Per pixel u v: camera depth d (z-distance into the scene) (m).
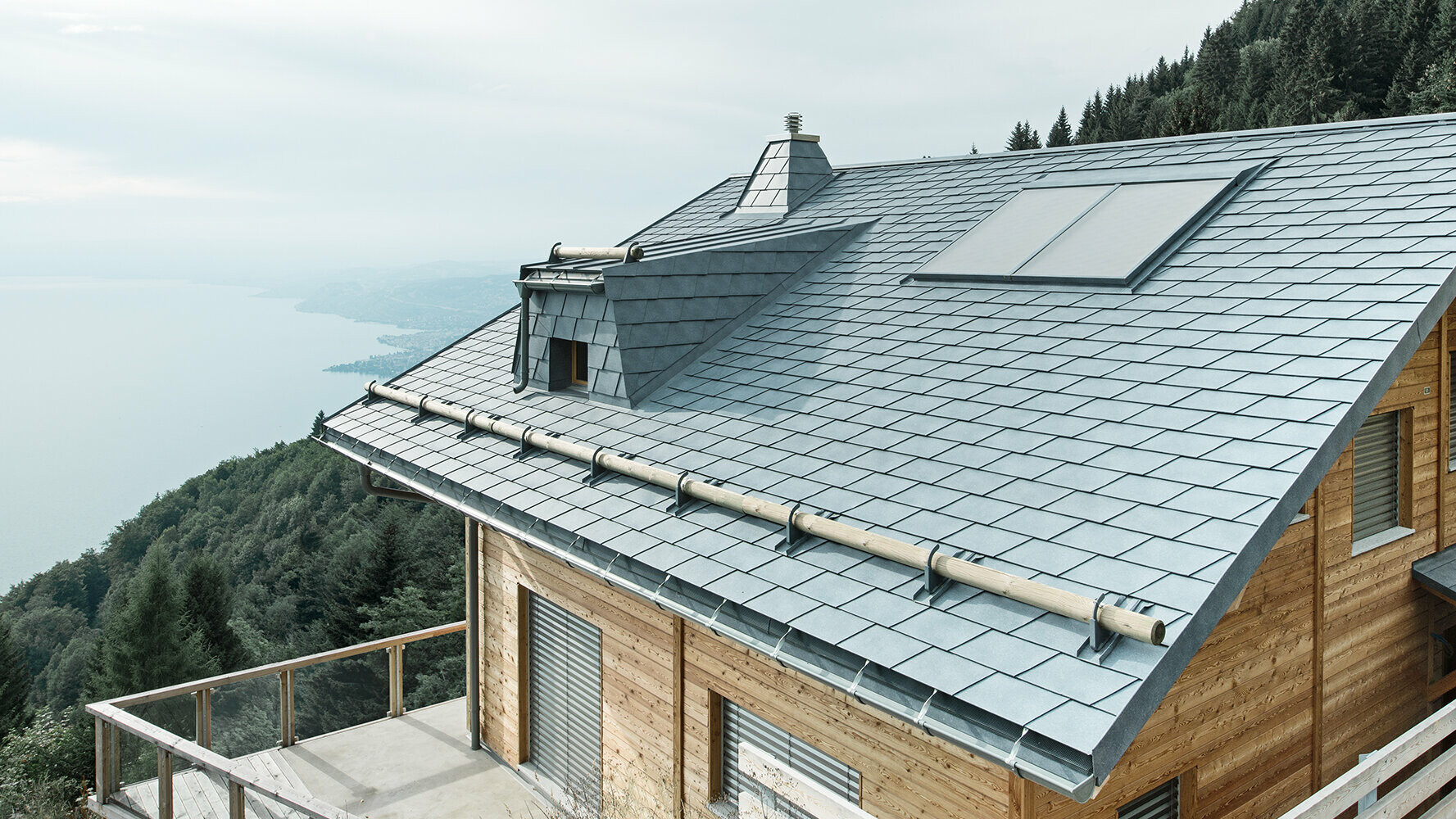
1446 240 7.07
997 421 7.17
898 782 6.09
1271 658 7.02
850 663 5.34
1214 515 5.19
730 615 6.27
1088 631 4.79
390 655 13.05
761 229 13.65
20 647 40.19
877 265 11.48
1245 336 6.97
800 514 6.61
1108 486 5.85
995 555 5.55
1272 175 9.62
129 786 10.41
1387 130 9.55
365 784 11.01
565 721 10.57
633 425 9.66
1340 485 7.67
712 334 11.14
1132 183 10.69
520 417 11.11
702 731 8.06
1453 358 9.08
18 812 14.39
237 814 8.45
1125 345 7.57
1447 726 6.17
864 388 8.59
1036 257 9.78
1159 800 6.45
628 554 7.25
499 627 11.68
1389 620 8.38
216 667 40.69
